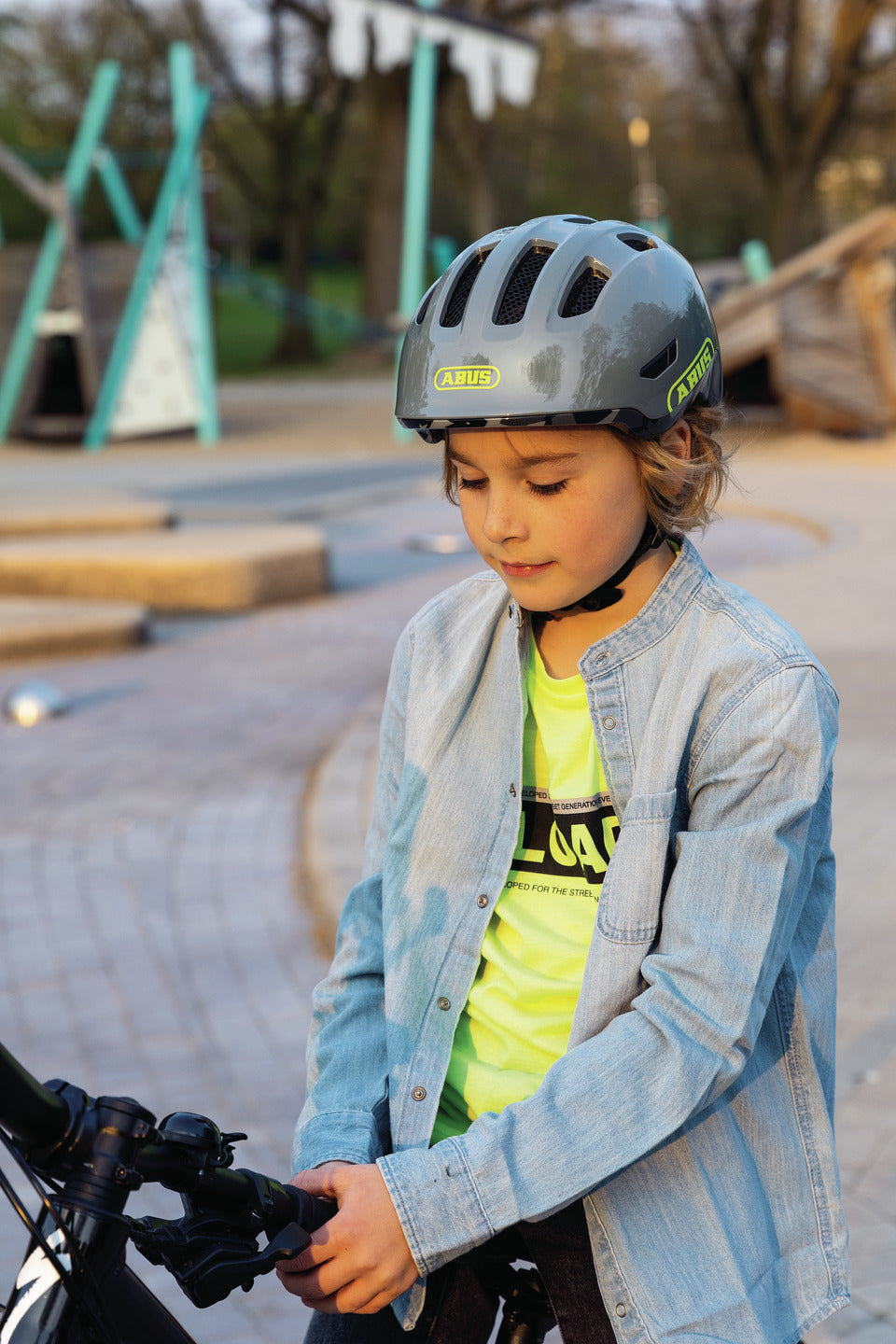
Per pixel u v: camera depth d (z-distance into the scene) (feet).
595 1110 3.72
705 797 3.94
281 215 125.08
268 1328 8.67
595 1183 3.70
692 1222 3.96
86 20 122.11
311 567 33.50
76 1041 12.37
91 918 15.08
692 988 3.76
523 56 63.21
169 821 18.04
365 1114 4.23
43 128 134.31
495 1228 3.71
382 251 107.96
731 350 61.46
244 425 74.69
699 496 4.13
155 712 23.32
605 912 3.97
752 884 3.78
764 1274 4.00
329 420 77.05
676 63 119.85
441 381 3.88
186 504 47.75
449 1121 4.33
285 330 123.85
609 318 3.80
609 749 4.11
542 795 4.31
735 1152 4.02
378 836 4.75
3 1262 9.28
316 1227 3.74
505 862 4.28
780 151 106.73
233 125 145.28
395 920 4.41
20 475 54.85
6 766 20.51
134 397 65.57
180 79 64.03
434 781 4.40
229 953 14.20
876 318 60.18
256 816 18.21
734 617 4.05
